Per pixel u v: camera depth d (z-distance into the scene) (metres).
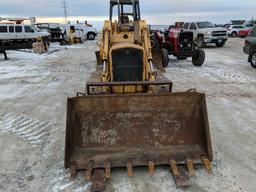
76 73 11.28
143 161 3.79
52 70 12.20
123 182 3.62
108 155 3.86
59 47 25.20
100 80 5.30
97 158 3.81
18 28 23.48
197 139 3.99
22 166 4.08
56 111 6.47
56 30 32.66
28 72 11.82
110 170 3.74
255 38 11.63
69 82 9.54
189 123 4.03
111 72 5.33
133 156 3.85
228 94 7.74
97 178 3.61
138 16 7.21
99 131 3.98
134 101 3.94
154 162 3.78
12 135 5.18
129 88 5.12
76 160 3.79
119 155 3.86
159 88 4.86
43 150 4.55
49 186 3.59
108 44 5.73
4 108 6.80
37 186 3.60
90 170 3.66
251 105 6.78
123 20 7.18
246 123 5.61
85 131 3.96
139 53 5.34
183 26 23.20
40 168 4.01
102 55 6.07
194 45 12.60
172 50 12.67
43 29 31.70
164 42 12.86
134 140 3.98
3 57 17.56
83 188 3.52
